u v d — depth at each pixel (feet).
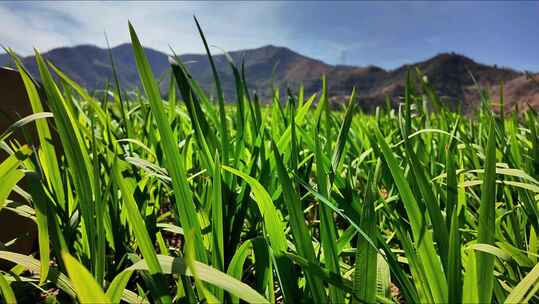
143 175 5.50
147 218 4.25
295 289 2.82
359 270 2.41
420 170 2.68
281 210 4.82
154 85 2.66
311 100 5.42
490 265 2.32
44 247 2.85
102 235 2.97
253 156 4.47
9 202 3.77
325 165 4.53
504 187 4.87
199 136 3.75
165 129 2.71
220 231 3.01
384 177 5.11
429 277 2.43
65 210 3.91
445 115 8.06
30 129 5.23
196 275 1.76
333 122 9.00
